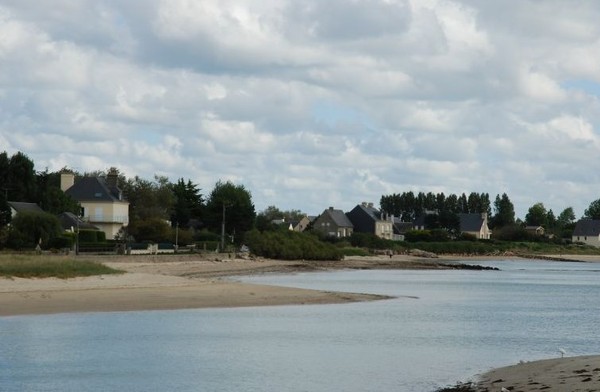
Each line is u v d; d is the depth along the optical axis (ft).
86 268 210.79
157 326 140.15
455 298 226.58
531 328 153.07
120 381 93.71
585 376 85.15
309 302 189.78
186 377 96.89
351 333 138.92
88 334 127.85
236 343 124.16
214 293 195.21
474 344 128.88
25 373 96.89
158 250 365.40
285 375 99.25
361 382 95.50
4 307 154.40
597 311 191.42
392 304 196.85
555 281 334.03
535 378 87.71
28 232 304.91
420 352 119.14
